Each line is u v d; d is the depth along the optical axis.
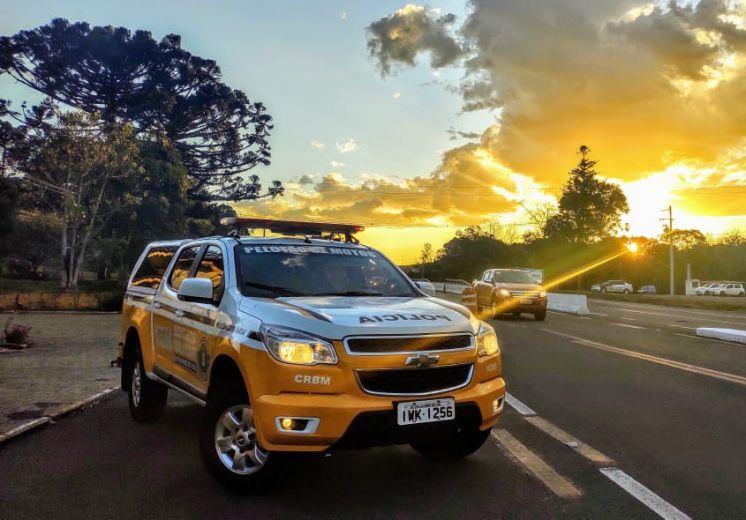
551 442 5.88
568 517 4.03
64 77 59.41
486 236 111.56
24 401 7.70
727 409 7.35
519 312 22.42
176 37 63.22
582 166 90.00
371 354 4.10
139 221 53.00
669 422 6.70
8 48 56.22
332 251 5.84
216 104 68.25
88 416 7.06
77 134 41.81
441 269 116.75
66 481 4.73
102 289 44.69
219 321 4.84
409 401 4.15
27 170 44.22
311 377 4.02
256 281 5.12
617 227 90.88
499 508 4.18
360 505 4.23
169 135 67.00
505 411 7.23
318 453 4.05
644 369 10.52
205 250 5.93
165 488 4.57
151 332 6.42
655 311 30.89
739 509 4.18
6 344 13.44
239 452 4.41
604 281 91.75
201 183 74.56
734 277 88.25
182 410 7.37
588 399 7.95
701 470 5.03
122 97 62.16
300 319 4.23
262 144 74.88
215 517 4.01
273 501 4.30
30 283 49.94
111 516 4.03
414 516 4.03
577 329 18.52
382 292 5.51
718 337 15.88
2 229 38.47
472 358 4.50
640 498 4.38
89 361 11.46
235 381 4.59
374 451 5.55
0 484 4.67
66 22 58.41
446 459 5.28
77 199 44.12
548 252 89.31
